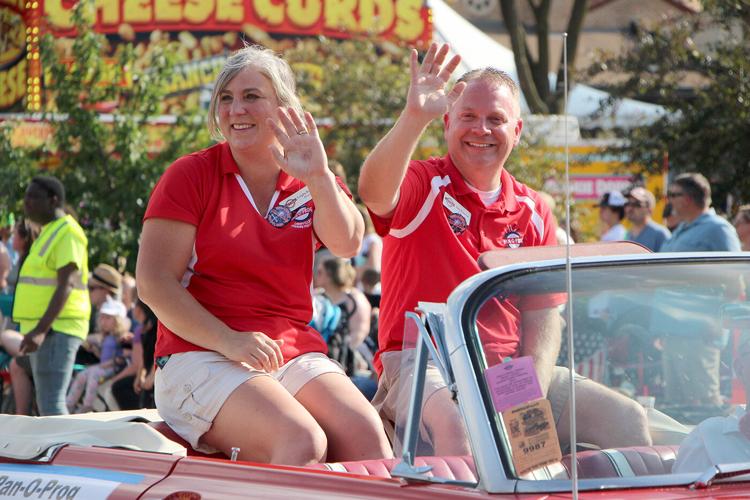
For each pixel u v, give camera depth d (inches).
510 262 378.0
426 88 430.3
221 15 2031.3
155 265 430.6
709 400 331.3
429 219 476.4
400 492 297.4
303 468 323.3
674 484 302.5
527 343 319.6
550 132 1734.7
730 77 1699.1
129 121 1424.7
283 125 428.5
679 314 339.0
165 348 440.1
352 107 1900.8
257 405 408.2
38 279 901.8
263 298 442.3
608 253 396.2
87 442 383.2
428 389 329.7
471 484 295.3
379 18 2020.2
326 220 432.8
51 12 1855.3
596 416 315.3
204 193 442.6
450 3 3080.7
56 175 1428.4
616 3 2842.0
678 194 917.8
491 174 492.4
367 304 984.9
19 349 917.8
